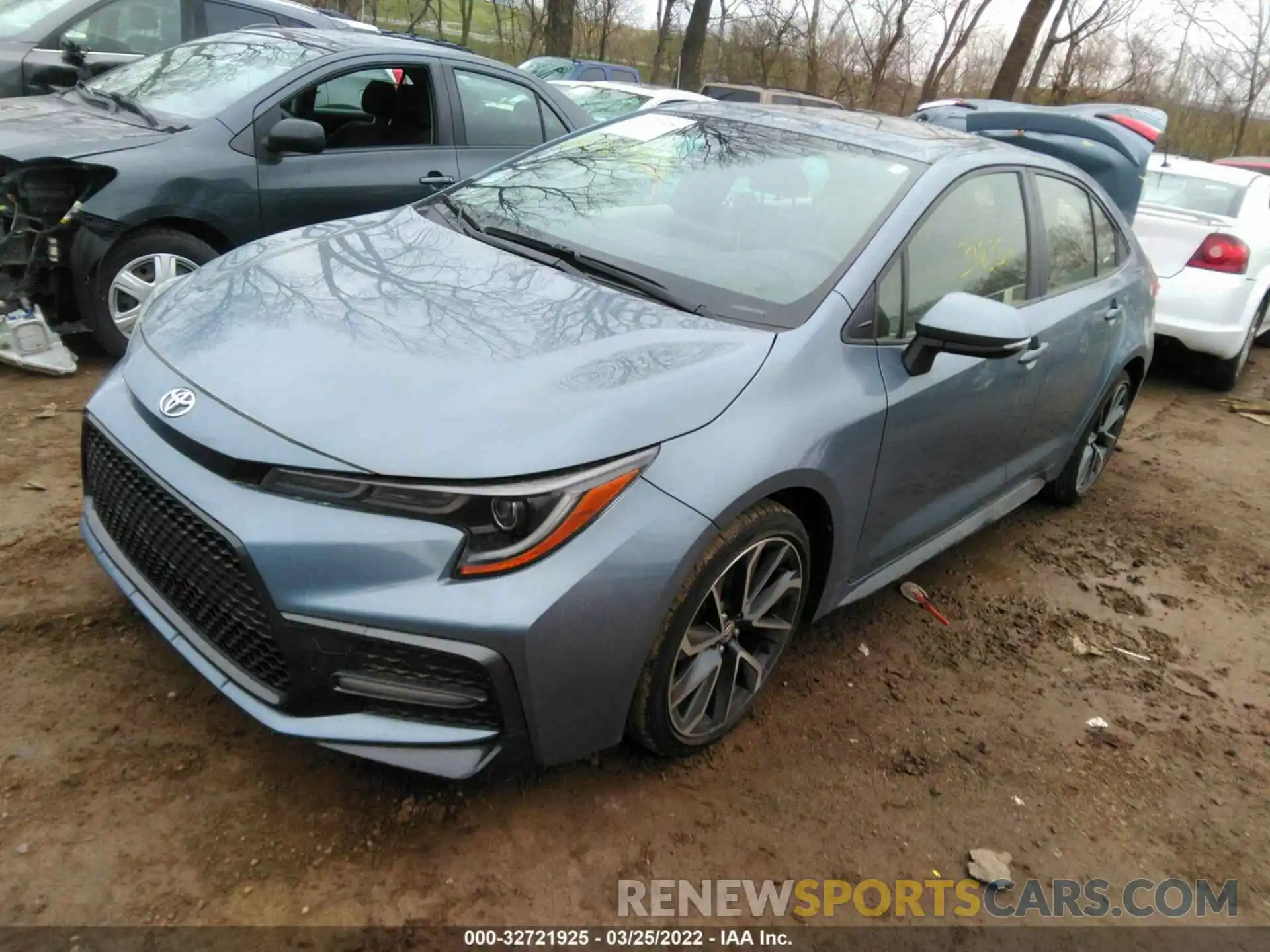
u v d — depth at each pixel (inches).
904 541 129.6
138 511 91.4
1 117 187.9
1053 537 180.9
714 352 98.7
